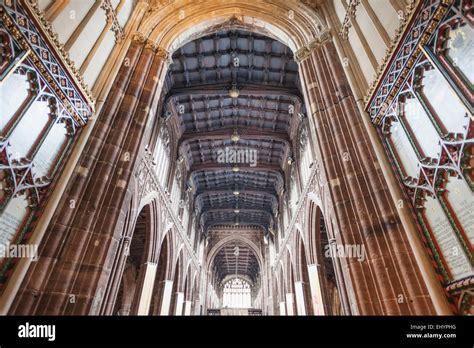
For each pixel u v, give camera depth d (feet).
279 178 87.71
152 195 51.96
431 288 15.72
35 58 17.94
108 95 27.78
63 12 21.61
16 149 16.76
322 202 44.57
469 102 13.61
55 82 19.71
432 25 16.31
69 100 21.38
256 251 115.85
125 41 31.99
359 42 26.86
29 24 17.43
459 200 14.75
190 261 87.45
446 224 15.66
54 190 19.61
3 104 15.78
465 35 14.17
